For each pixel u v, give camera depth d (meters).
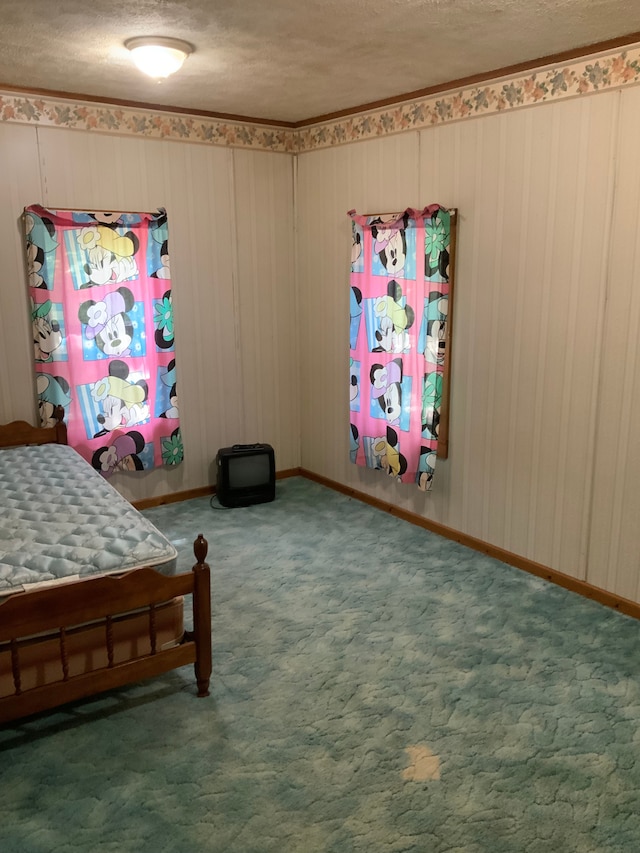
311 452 5.58
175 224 4.75
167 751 2.46
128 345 4.60
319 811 2.20
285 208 5.23
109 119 4.36
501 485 4.00
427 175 4.12
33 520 3.07
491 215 3.79
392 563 4.01
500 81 3.62
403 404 4.38
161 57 3.12
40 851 2.05
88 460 4.60
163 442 4.87
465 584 3.74
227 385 5.21
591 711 2.68
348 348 4.99
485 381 3.99
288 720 2.63
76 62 3.48
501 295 3.81
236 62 3.45
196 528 4.54
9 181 4.11
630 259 3.20
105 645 2.62
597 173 3.27
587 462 3.52
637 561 3.37
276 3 2.65
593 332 3.40
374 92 4.10
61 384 4.41
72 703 2.73
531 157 3.54
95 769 2.37
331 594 3.62
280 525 4.60
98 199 4.41
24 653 2.48
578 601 3.56
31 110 4.09
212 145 4.79
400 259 4.27
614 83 3.14
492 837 2.10
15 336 4.30
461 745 2.49
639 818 2.17
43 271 4.22
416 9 2.72
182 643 2.78
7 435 4.28
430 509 4.50
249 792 2.27
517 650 3.10
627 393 3.30
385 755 2.44
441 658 3.04
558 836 2.11
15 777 2.33
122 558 2.67
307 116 4.83
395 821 2.16
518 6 2.69
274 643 3.16
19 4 2.64
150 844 2.07
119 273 4.49
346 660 3.03
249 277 5.16
